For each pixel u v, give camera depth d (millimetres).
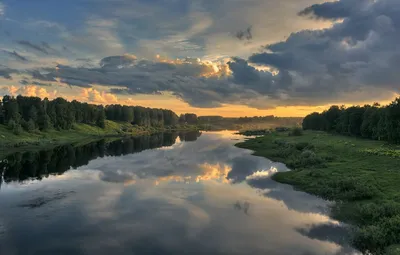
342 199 37000
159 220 31031
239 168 61500
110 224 29859
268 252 24125
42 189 43344
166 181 49062
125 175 54062
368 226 26906
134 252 24062
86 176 53094
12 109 120000
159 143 124125
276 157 76000
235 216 32250
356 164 53250
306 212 33312
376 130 89625
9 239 26297
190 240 26281
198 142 129625
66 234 27406
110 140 137250
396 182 39031
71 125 151875
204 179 50656
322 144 81625
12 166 63375
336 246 25016
